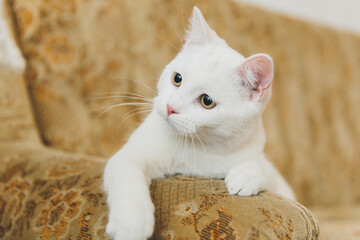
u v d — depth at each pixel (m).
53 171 0.43
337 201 0.84
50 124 0.58
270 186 0.45
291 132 0.79
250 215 0.35
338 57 0.91
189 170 0.46
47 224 0.38
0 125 0.52
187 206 0.36
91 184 0.40
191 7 0.70
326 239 0.51
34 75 0.57
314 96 0.84
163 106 0.44
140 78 0.63
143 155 0.44
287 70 0.80
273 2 0.99
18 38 0.57
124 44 0.63
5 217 0.42
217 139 0.45
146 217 0.35
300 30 0.85
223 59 0.45
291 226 0.35
